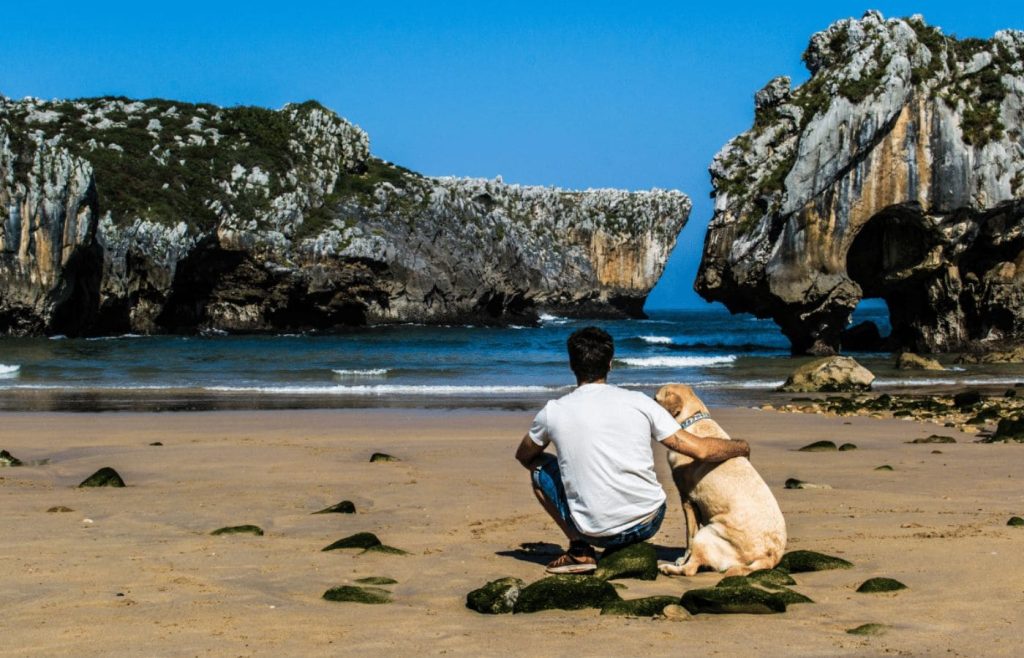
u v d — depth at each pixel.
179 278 64.44
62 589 5.17
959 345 44.88
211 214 66.44
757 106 43.94
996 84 42.78
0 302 52.66
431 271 80.88
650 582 5.49
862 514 7.82
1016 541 6.48
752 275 41.44
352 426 17.00
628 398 5.84
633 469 5.72
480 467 11.34
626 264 131.25
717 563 5.70
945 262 43.16
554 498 5.95
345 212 77.06
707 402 23.02
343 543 6.46
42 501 8.55
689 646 4.17
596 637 4.30
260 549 6.42
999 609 4.77
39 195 53.34
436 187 86.50
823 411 19.86
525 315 96.56
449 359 42.00
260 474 10.68
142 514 7.91
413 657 4.00
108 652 4.04
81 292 57.62
